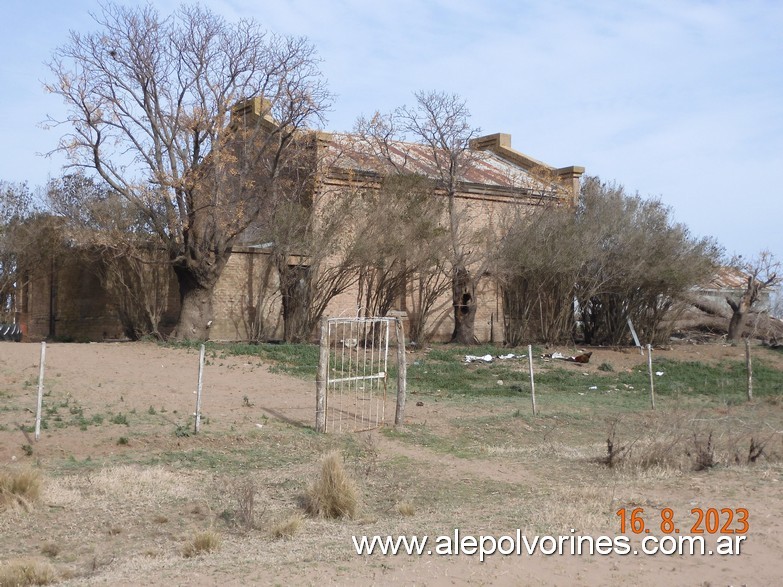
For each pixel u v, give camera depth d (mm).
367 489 13008
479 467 14789
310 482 12711
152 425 15867
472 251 33594
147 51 26531
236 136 31312
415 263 30766
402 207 30578
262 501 11953
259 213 29828
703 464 14078
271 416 17734
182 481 12820
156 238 28922
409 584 7656
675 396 24828
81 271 32188
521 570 8148
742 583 7871
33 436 14453
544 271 32750
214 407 18094
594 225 33281
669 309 35594
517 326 33938
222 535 10391
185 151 27000
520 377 26500
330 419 18047
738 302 41031
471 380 25547
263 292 31578
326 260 30406
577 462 15039
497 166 42000
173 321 30875
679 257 33812
